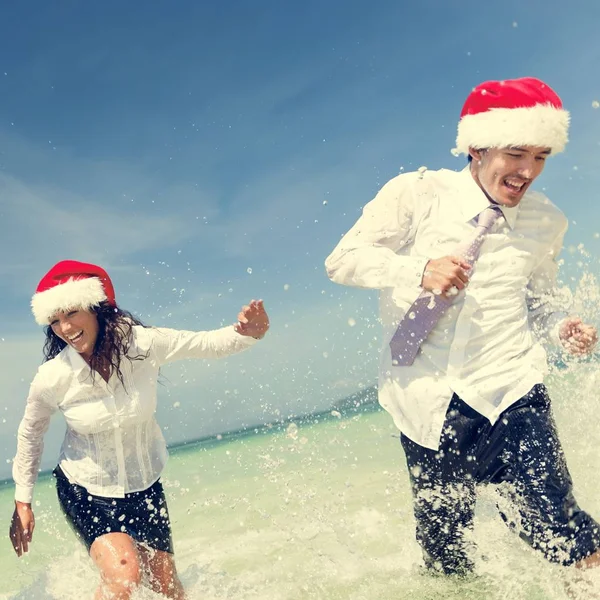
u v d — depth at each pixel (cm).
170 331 297
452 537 262
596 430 303
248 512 445
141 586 256
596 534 228
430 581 265
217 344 294
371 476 479
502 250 252
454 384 248
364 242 264
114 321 287
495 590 244
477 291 249
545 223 258
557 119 236
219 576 316
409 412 257
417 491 262
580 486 302
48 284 286
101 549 267
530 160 239
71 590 303
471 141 246
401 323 258
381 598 257
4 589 358
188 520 463
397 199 263
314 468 519
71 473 285
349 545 333
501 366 247
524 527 241
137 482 289
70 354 286
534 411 243
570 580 228
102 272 304
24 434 289
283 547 350
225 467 749
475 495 259
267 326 296
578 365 283
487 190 251
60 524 555
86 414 280
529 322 272
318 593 275
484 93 247
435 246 257
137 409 285
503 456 246
